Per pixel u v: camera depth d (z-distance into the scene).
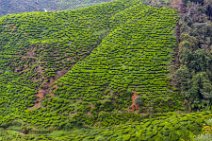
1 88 45.19
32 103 42.16
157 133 33.50
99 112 39.31
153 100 39.84
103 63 45.97
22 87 44.75
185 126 33.34
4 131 38.56
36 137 36.78
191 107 38.84
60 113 40.03
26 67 47.78
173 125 33.97
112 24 54.84
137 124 36.56
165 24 51.56
